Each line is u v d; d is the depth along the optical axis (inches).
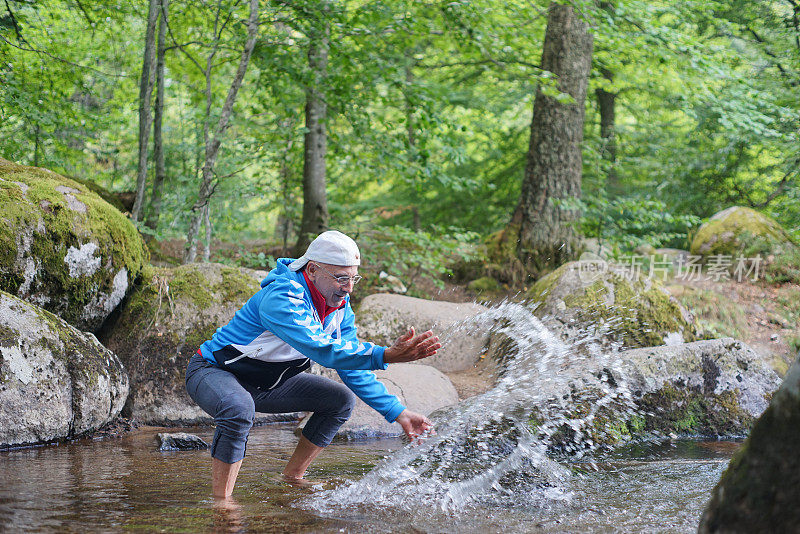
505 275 420.8
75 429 188.5
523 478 146.0
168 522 107.1
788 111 418.0
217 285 250.7
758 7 502.0
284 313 120.6
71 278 217.0
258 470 153.1
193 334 237.3
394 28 346.6
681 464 163.8
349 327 135.6
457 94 558.3
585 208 409.1
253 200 517.3
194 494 127.6
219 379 127.1
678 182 516.1
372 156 396.8
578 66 423.2
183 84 459.2
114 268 231.9
